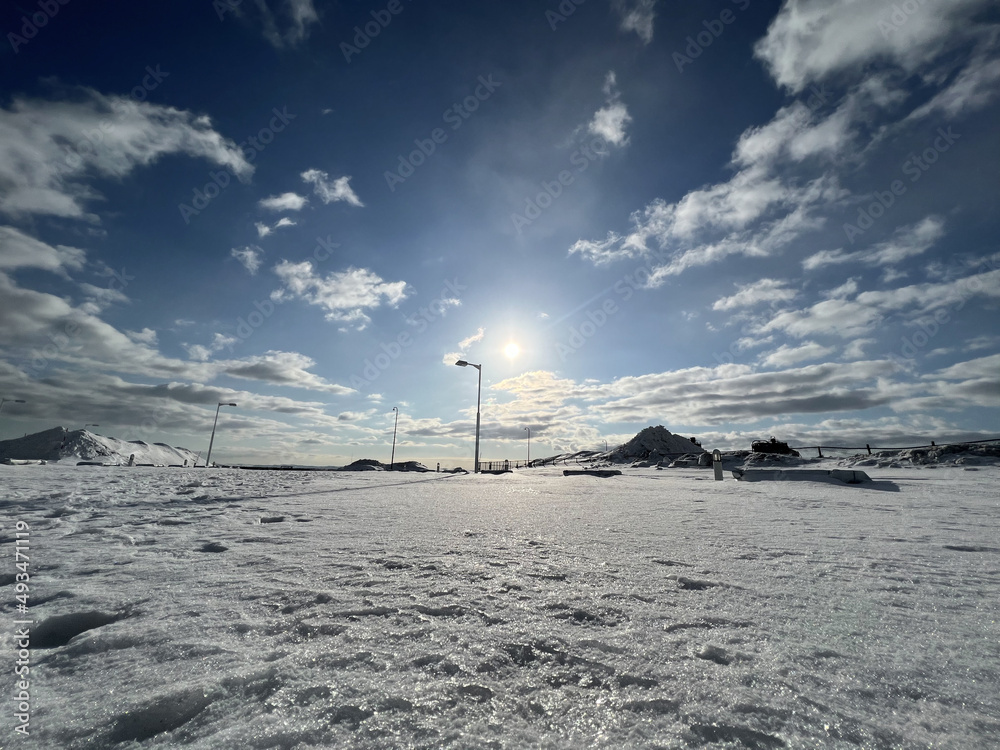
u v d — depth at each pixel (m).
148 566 2.59
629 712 1.17
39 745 1.03
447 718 1.14
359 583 2.26
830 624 1.74
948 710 1.16
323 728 1.08
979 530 4.05
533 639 1.59
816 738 1.05
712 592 2.14
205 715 1.14
